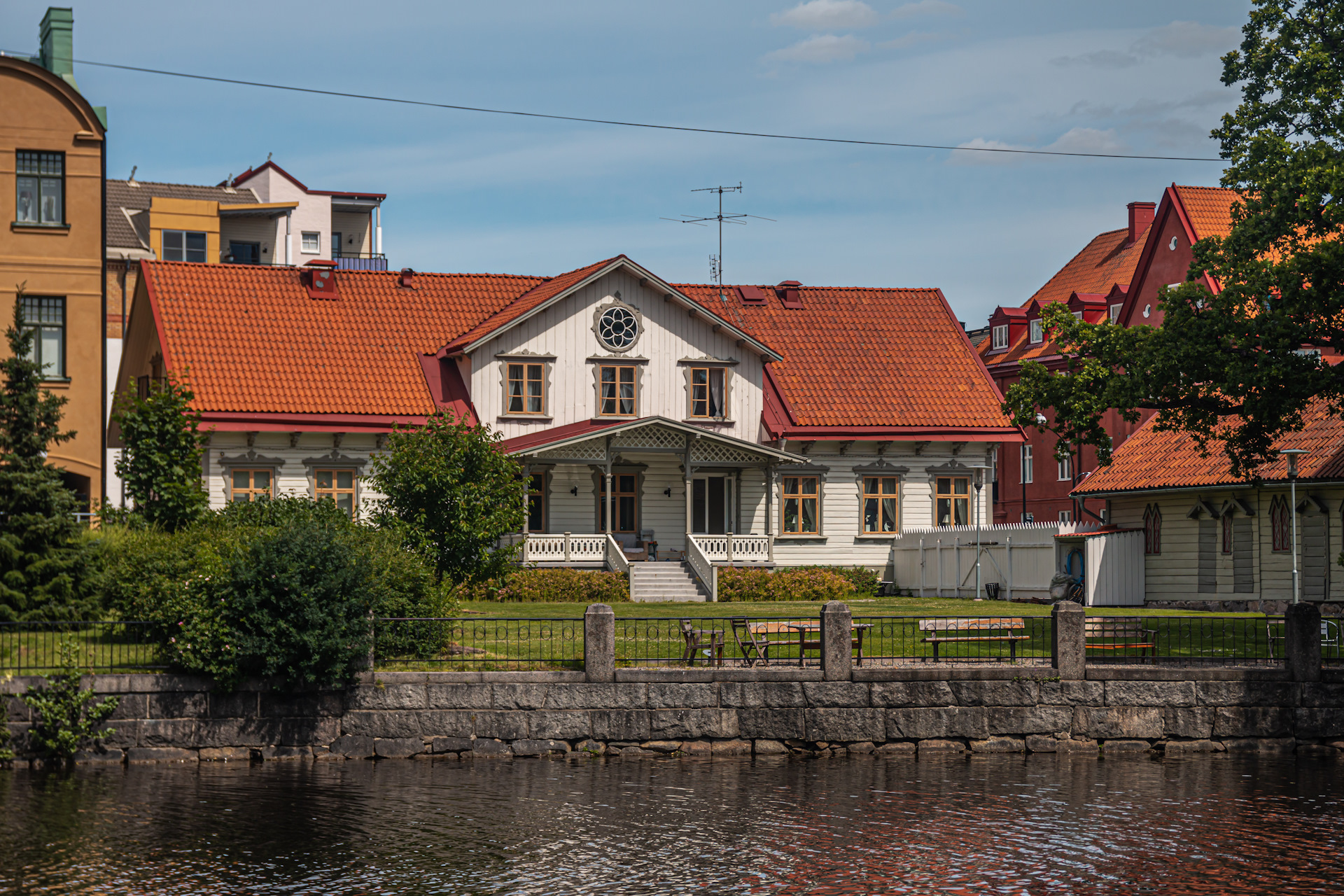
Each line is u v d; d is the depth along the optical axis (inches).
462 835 713.6
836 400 1802.4
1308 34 1195.9
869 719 952.3
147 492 1159.0
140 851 677.9
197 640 889.5
